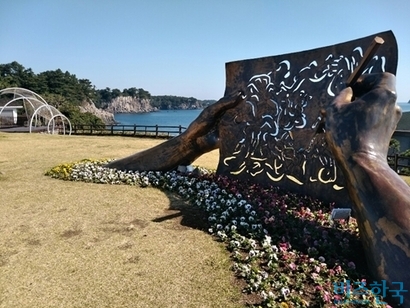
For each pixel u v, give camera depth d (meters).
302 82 6.09
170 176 7.00
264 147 6.44
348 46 5.60
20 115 28.91
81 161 9.25
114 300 3.11
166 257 3.89
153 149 7.53
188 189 6.25
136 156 7.72
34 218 5.10
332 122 4.20
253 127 6.63
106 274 3.53
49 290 3.25
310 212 5.00
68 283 3.37
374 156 3.77
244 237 4.20
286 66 6.34
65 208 5.54
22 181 7.33
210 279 3.44
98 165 8.31
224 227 4.61
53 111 25.34
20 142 14.46
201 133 7.07
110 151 12.13
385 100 4.00
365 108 4.00
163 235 4.48
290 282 3.28
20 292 3.21
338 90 5.61
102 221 4.99
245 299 3.10
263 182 6.39
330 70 5.78
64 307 3.00
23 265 3.70
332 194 5.43
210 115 6.95
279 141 6.23
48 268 3.64
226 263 3.74
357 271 3.51
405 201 3.28
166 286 3.33
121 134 20.94
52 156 10.79
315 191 5.67
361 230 3.59
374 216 3.38
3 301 3.07
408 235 3.08
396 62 4.93
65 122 26.55
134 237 4.42
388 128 4.01
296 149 6.00
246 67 6.84
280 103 6.32
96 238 4.40
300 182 5.89
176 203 5.78
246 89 6.80
